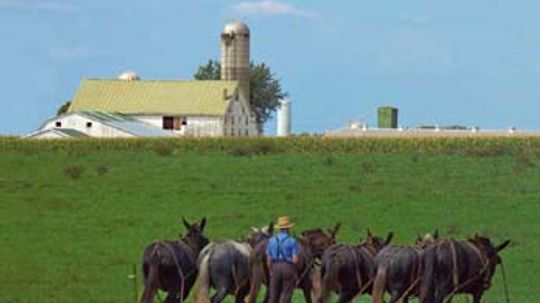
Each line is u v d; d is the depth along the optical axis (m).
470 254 35.38
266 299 34.59
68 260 55.44
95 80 167.75
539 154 95.00
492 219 69.88
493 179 84.19
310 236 36.91
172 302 35.25
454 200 75.44
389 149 98.69
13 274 51.06
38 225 65.69
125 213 70.50
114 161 91.25
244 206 73.44
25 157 91.88
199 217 69.44
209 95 162.75
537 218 70.31
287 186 80.81
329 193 77.81
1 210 70.19
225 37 174.88
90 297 45.34
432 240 36.53
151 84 165.88
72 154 94.62
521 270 53.41
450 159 92.31
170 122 160.62
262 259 34.50
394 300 34.19
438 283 34.91
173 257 34.91
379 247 36.34
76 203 73.38
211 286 35.09
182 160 91.81
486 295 46.12
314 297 36.03
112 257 56.50
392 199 75.69
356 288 34.78
